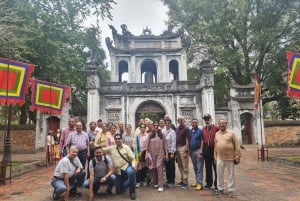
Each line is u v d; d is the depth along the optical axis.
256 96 18.52
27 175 12.59
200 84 25.45
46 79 23.66
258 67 30.06
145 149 9.77
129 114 25.45
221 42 30.80
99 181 8.30
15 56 17.81
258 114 24.86
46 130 24.81
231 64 28.72
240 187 9.38
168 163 9.64
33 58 23.61
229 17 28.94
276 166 13.98
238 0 27.70
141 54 31.36
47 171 13.78
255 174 11.84
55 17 24.25
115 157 8.61
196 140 9.30
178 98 25.70
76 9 26.00
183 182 9.50
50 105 15.68
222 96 33.00
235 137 8.33
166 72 31.22
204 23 30.19
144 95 25.77
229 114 25.80
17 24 21.36
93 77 24.47
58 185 7.88
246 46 29.86
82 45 28.31
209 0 29.56
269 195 8.22
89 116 23.89
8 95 11.39
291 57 12.92
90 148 10.02
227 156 8.29
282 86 28.98
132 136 10.91
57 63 23.80
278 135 24.80
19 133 24.16
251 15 28.78
